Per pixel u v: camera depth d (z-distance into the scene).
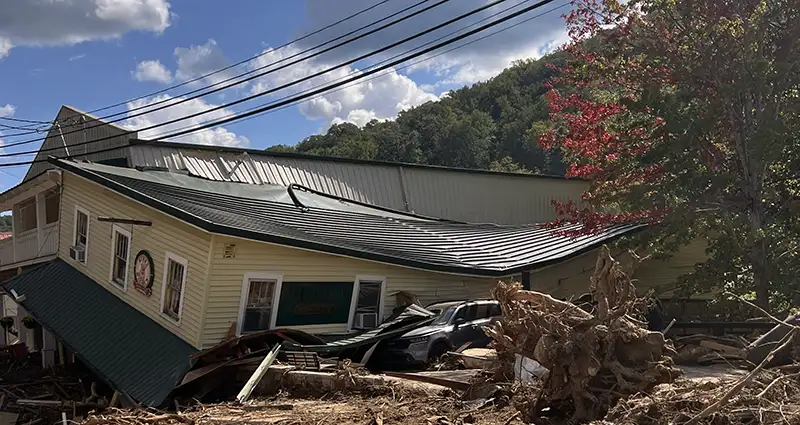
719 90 13.00
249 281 13.70
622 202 14.82
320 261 14.89
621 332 7.00
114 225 16.72
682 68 13.28
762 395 5.68
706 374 9.33
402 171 30.77
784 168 14.04
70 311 16.48
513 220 33.66
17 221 25.88
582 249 19.48
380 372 12.35
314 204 22.20
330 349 13.19
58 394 15.26
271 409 9.74
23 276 19.62
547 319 7.46
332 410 9.24
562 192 35.25
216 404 10.75
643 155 13.80
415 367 13.70
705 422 5.58
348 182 28.98
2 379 17.25
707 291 14.61
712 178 13.07
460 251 19.20
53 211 22.39
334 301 15.15
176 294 14.23
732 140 13.67
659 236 14.83
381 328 14.59
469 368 12.20
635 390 6.74
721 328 12.31
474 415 8.08
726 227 13.25
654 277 21.45
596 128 14.64
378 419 8.12
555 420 7.27
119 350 13.96
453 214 31.80
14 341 28.20
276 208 19.23
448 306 15.15
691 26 13.45
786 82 12.84
